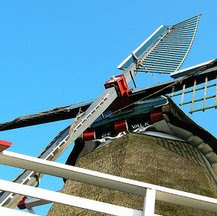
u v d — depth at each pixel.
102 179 4.80
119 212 4.64
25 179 6.95
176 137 9.43
